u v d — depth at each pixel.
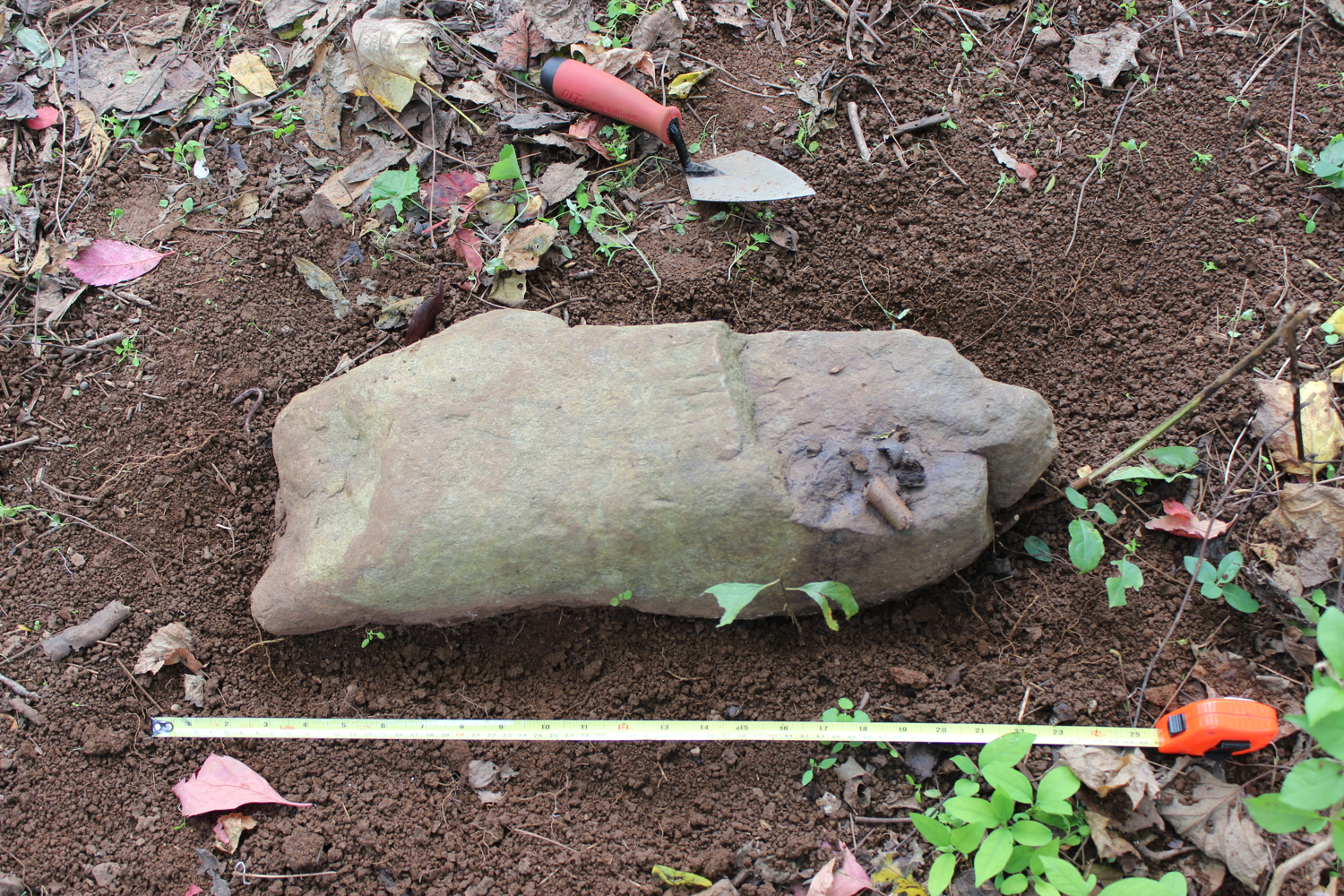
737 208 1.27
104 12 1.37
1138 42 1.32
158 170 1.31
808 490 1.09
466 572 1.10
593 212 1.26
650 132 1.27
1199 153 1.28
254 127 1.32
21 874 1.09
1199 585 1.14
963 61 1.33
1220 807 1.06
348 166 1.30
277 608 1.13
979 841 1.03
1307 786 0.96
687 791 1.11
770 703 1.13
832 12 1.35
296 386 1.23
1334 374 1.18
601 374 1.12
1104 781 1.06
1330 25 1.32
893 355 1.13
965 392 1.11
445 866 1.08
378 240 1.27
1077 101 1.31
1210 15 1.34
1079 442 1.19
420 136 1.31
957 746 1.10
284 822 1.10
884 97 1.32
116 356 1.24
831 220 1.27
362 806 1.11
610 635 1.15
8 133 1.32
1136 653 1.12
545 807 1.11
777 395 1.12
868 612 1.15
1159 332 1.22
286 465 1.16
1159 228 1.26
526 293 1.25
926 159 1.29
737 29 1.35
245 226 1.28
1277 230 1.25
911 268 1.25
